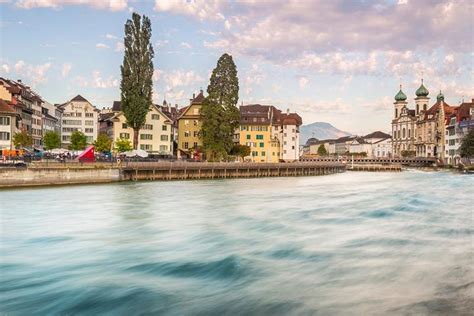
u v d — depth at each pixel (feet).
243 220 107.96
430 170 551.59
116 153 358.43
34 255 75.00
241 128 501.97
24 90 407.03
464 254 68.13
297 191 199.93
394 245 75.05
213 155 365.20
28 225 106.42
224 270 62.95
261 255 70.74
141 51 327.47
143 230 97.14
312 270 61.41
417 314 44.60
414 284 54.08
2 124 321.32
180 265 66.18
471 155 484.33
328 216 110.83
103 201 158.51
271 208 131.13
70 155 324.80
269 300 50.44
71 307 50.34
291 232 89.86
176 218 114.62
